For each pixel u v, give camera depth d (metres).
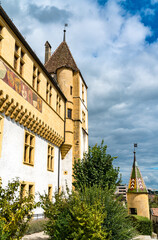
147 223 21.17
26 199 9.32
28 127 17.58
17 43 16.17
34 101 18.47
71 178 27.23
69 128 28.20
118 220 10.92
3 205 8.61
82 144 31.66
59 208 10.98
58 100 26.16
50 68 32.75
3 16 14.04
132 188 27.34
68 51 33.59
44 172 21.02
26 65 17.45
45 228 10.83
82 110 32.97
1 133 13.77
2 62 13.69
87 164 17.72
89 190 11.84
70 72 31.19
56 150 25.59
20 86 15.96
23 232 8.81
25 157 17.44
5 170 13.95
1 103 13.59
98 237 9.02
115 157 17.86
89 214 9.05
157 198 73.94
